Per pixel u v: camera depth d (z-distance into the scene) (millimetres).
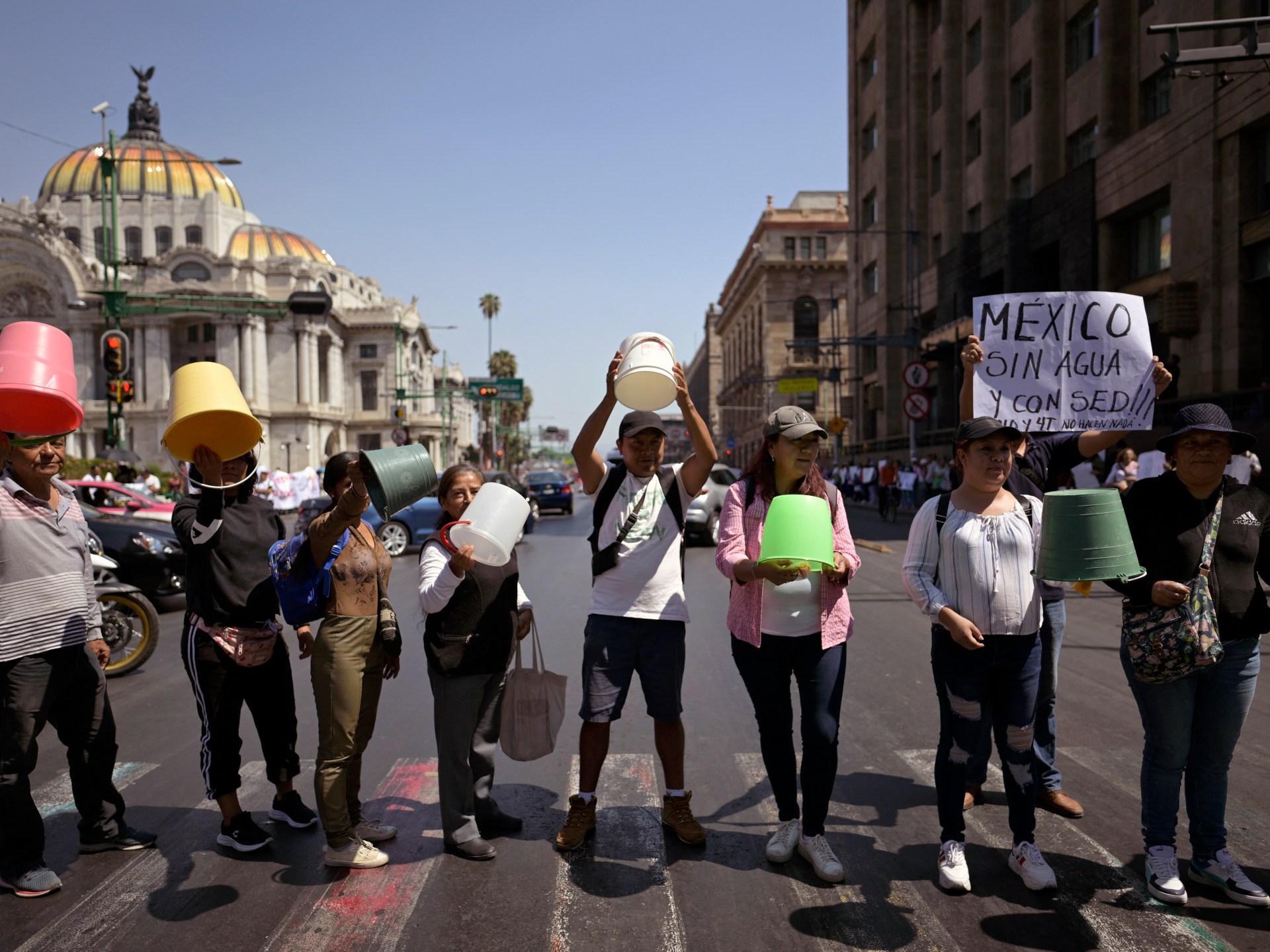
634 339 4043
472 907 3459
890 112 40969
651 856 3914
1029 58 28812
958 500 3709
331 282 84500
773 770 3877
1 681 3621
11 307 78188
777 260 66625
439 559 3938
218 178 102562
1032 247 27422
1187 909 3369
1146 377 4707
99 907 3500
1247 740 5293
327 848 3828
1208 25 9117
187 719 6293
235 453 3836
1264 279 18594
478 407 102812
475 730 4117
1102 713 5934
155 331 76250
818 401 65625
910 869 3744
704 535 17766
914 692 6578
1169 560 3395
